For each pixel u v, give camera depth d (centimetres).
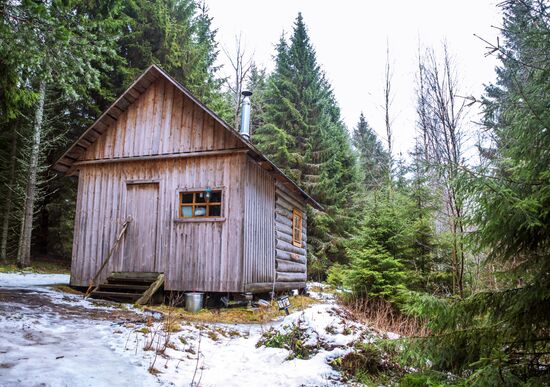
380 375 451
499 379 279
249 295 988
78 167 1156
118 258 1054
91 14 1359
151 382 380
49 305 730
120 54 1791
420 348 360
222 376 436
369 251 1053
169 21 1839
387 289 978
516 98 319
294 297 1336
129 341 514
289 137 2264
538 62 319
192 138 1046
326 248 2223
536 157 314
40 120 1560
